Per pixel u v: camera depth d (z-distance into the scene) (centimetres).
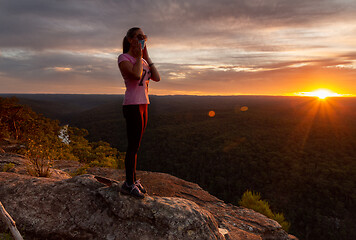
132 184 212
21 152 966
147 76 205
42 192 231
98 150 1183
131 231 196
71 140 1953
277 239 415
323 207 6681
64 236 196
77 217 208
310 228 6022
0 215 209
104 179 238
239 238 347
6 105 2242
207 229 214
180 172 9300
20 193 228
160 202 218
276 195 7475
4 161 505
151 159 10531
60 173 432
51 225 202
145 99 200
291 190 7594
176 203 225
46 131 2377
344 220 6112
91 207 216
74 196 227
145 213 205
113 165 888
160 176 623
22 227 200
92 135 13738
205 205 489
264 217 475
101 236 194
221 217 435
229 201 7300
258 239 362
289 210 6706
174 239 195
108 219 204
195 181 8694
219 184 8150
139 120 199
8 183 242
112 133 13650
